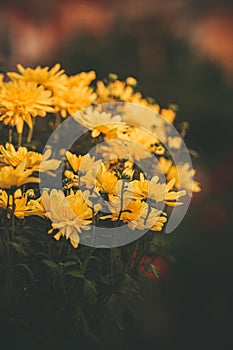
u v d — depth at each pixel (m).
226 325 1.82
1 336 0.85
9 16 3.02
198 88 2.94
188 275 1.96
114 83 1.05
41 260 0.83
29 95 0.91
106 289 0.85
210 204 2.30
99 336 0.88
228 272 1.98
